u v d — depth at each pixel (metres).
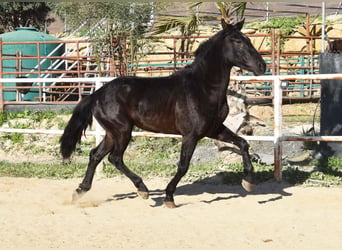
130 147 11.46
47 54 19.69
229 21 11.62
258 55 6.78
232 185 8.55
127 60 16.59
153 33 15.53
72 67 19.20
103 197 7.89
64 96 20.05
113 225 6.11
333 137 8.14
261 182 8.63
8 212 6.80
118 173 9.44
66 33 26.20
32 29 20.23
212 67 6.91
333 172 9.09
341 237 5.54
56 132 9.57
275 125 8.47
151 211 6.92
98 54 15.84
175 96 7.05
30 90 18.45
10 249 5.14
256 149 10.69
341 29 19.81
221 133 7.27
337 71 10.09
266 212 6.78
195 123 6.96
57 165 10.28
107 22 15.50
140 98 7.21
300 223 6.14
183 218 6.47
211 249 5.11
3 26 32.50
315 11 23.00
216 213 6.74
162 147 11.36
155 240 5.44
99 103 7.37
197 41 19.66
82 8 15.37
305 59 18.31
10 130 9.94
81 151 11.69
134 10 15.62
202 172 9.16
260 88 17.64
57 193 8.11
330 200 7.39
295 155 10.66
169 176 9.22
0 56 15.36
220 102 7.00
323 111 10.26
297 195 7.72
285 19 20.17
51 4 17.75
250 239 5.48
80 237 5.57
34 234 5.70
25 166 10.21
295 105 15.96
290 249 5.12
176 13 18.39
